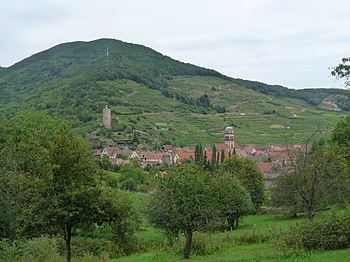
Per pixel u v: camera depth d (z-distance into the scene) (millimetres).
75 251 37375
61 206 24141
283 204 47969
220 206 34281
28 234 26109
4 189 29266
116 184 68125
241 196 53500
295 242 28641
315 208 37094
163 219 32500
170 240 38594
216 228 51094
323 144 41406
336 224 27969
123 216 29891
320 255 25016
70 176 24328
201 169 33312
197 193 31094
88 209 24984
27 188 25797
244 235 40625
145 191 92438
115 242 40906
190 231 32531
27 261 30703
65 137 24906
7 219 28734
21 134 58906
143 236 45281
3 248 31359
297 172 35000
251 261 25906
